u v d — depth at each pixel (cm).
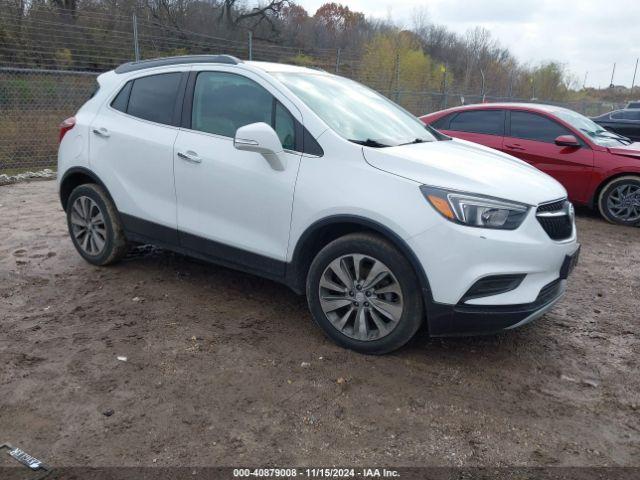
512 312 325
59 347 360
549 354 375
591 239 690
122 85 474
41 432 277
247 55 1620
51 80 1143
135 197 453
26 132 1092
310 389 319
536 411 309
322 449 271
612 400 323
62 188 512
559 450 277
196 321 403
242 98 403
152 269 507
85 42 1269
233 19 2644
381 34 3111
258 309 427
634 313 453
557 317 439
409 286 333
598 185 768
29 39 1200
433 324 333
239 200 390
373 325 358
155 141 434
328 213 348
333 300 362
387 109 460
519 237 325
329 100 408
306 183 358
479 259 318
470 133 840
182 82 435
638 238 700
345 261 353
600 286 517
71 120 502
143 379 325
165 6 2017
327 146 359
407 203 327
